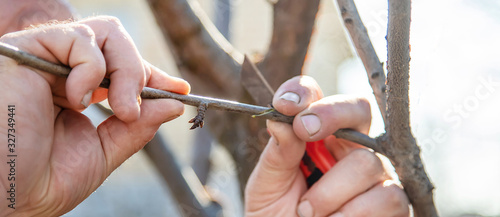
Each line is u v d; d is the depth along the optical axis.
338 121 0.35
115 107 0.30
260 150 0.50
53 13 0.43
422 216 0.37
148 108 0.32
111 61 0.31
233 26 0.74
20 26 0.42
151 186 1.95
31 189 0.29
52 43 0.29
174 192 0.62
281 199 0.40
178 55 0.47
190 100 0.33
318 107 0.35
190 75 0.48
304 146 0.37
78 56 0.29
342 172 0.38
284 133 0.36
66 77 0.30
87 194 0.32
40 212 0.30
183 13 0.46
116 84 0.30
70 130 0.32
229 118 0.50
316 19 0.48
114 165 0.33
